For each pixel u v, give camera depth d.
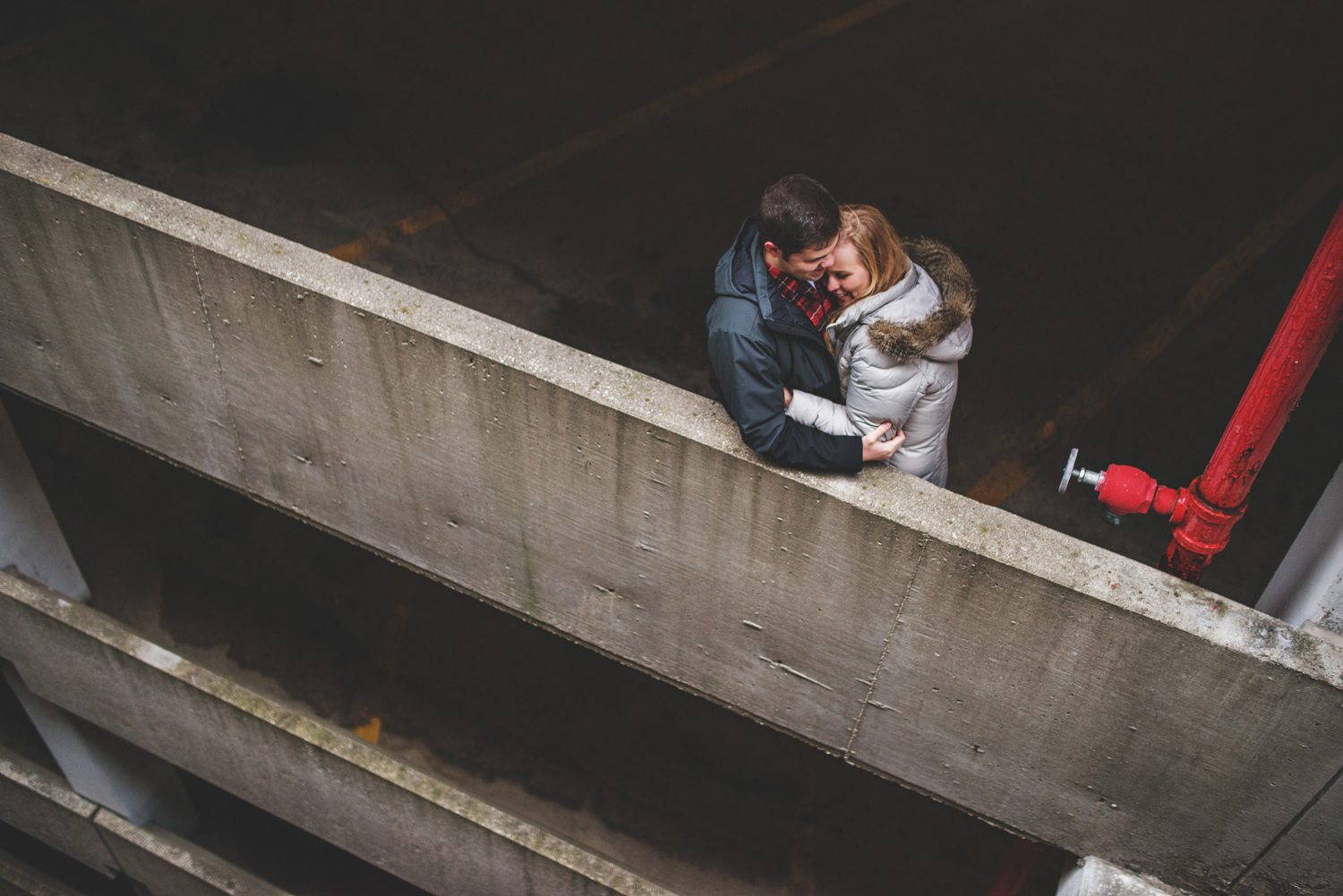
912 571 2.60
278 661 7.61
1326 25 9.12
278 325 3.01
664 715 7.51
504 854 4.94
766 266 2.28
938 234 7.27
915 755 3.16
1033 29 9.08
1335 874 2.76
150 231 2.96
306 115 8.03
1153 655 2.46
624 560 3.10
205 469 3.80
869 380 2.34
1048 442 6.11
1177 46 8.91
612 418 2.68
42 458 8.24
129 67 8.35
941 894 6.93
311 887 8.61
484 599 3.63
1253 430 2.45
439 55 8.63
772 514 2.68
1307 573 2.85
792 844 7.10
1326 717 2.38
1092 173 7.77
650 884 4.71
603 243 7.18
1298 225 7.40
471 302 6.77
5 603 5.21
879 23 9.12
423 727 7.43
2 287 3.43
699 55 8.78
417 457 3.18
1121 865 3.09
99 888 10.03
